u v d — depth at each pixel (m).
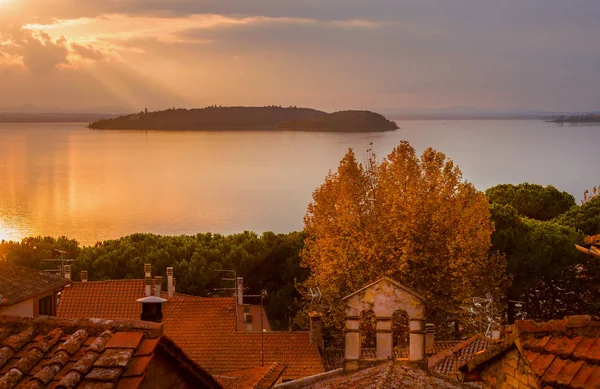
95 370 11.20
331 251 55.84
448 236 54.56
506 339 13.93
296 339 42.44
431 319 55.03
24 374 11.31
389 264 54.56
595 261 68.94
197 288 73.88
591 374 11.98
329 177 61.00
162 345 12.67
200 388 14.30
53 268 75.69
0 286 25.23
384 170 59.38
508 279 65.12
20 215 188.12
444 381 19.67
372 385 18.58
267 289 79.94
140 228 165.62
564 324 13.30
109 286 47.12
